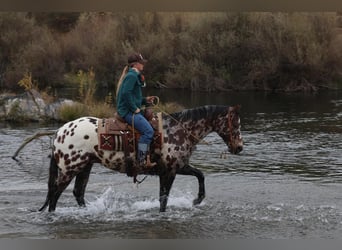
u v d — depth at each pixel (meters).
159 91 32.84
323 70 32.84
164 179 8.57
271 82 33.47
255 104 26.17
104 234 7.81
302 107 24.80
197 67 33.50
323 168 12.34
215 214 8.78
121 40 36.16
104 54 35.66
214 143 15.78
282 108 24.52
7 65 35.12
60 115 20.03
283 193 10.11
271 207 9.18
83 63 36.09
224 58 33.91
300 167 12.45
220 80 33.31
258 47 33.19
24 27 35.81
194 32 34.62
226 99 28.39
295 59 32.47
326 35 32.91
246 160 13.31
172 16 36.44
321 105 25.48
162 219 8.51
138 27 36.56
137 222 8.37
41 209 8.80
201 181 8.97
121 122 8.24
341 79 33.78
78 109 20.12
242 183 10.94
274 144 15.61
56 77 34.72
